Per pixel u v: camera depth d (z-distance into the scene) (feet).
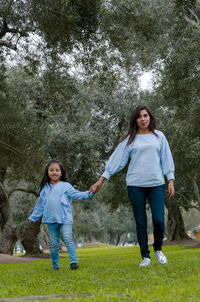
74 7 29.86
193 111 41.45
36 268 19.43
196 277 8.61
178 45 39.50
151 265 13.34
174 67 38.78
